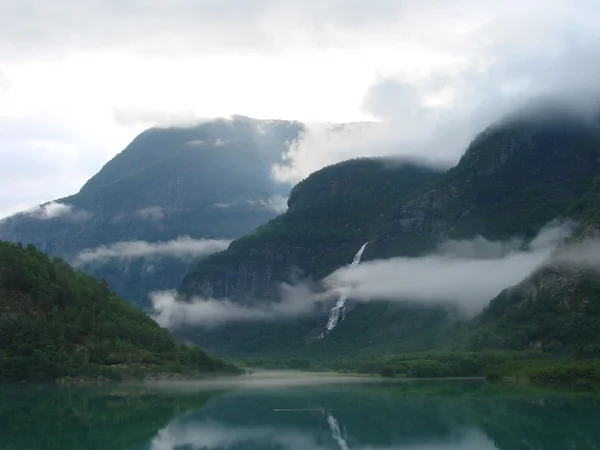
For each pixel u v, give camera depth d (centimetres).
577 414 18050
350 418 17888
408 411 19150
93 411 19138
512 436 14875
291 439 14888
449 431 15675
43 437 14888
